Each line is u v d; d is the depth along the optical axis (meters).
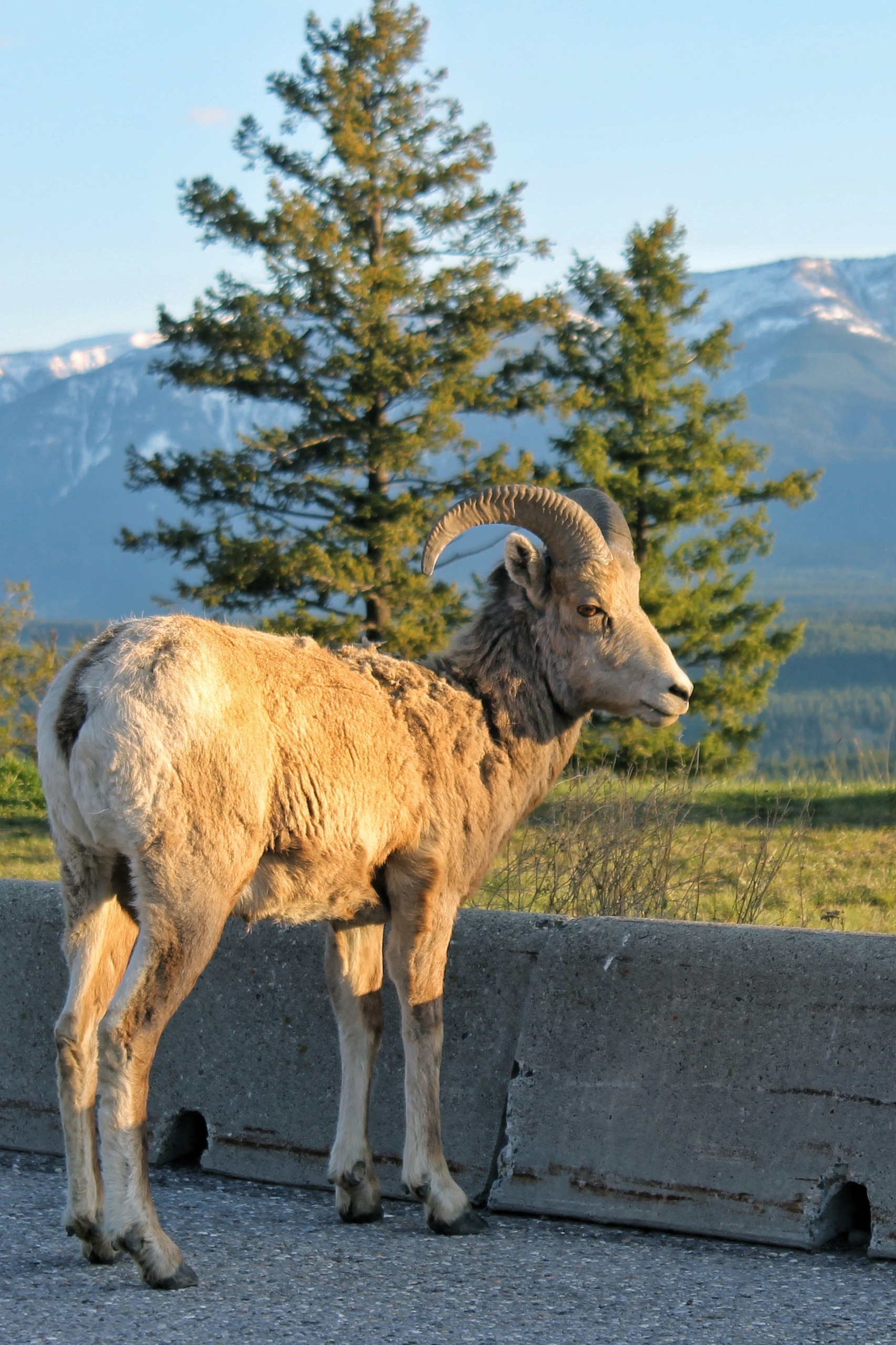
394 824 5.75
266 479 31.73
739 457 32.16
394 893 5.81
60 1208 5.72
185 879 5.07
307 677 5.65
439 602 29.64
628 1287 4.71
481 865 6.11
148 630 5.26
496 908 8.45
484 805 6.08
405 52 33.09
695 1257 5.03
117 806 5.04
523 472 31.08
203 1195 5.91
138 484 31.56
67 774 5.17
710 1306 4.50
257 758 5.28
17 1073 6.63
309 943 6.31
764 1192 5.18
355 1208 5.57
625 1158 5.44
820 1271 4.85
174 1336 4.32
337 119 32.03
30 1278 4.88
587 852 8.39
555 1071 5.68
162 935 5.04
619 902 8.18
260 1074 6.23
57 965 6.68
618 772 11.66
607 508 6.82
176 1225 5.47
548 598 6.47
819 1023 5.30
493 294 32.16
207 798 5.11
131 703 5.06
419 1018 5.68
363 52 32.47
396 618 30.48
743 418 33.22
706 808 13.15
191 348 32.16
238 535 31.22
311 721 5.52
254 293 31.77
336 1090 6.09
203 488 31.38
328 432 31.77
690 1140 5.36
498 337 32.84
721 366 33.44
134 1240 4.76
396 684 6.05
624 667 6.38
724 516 32.62
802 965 5.39
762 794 13.66
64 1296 4.70
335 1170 5.61
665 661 6.38
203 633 5.35
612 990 5.68
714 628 32.06
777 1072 5.30
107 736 5.05
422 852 5.82
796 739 109.94
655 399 32.34
